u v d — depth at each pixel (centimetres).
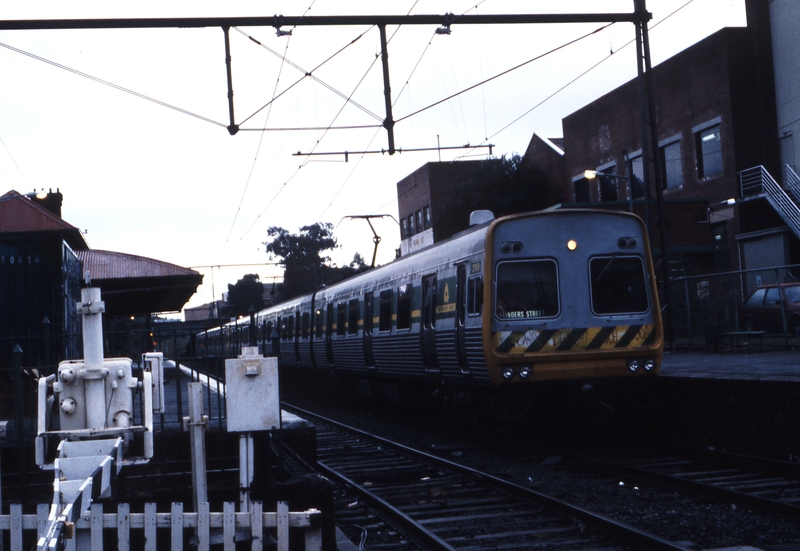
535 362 1143
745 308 2045
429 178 4444
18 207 3159
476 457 1171
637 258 1205
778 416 995
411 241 4816
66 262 1493
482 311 1155
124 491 639
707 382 1108
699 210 2861
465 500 868
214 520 543
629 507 804
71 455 565
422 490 946
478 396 1282
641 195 3347
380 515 813
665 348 2181
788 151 2822
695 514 761
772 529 698
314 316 2361
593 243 1193
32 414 731
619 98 3456
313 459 939
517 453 1173
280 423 608
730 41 2884
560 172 3916
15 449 700
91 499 489
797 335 1852
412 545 705
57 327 1416
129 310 2659
